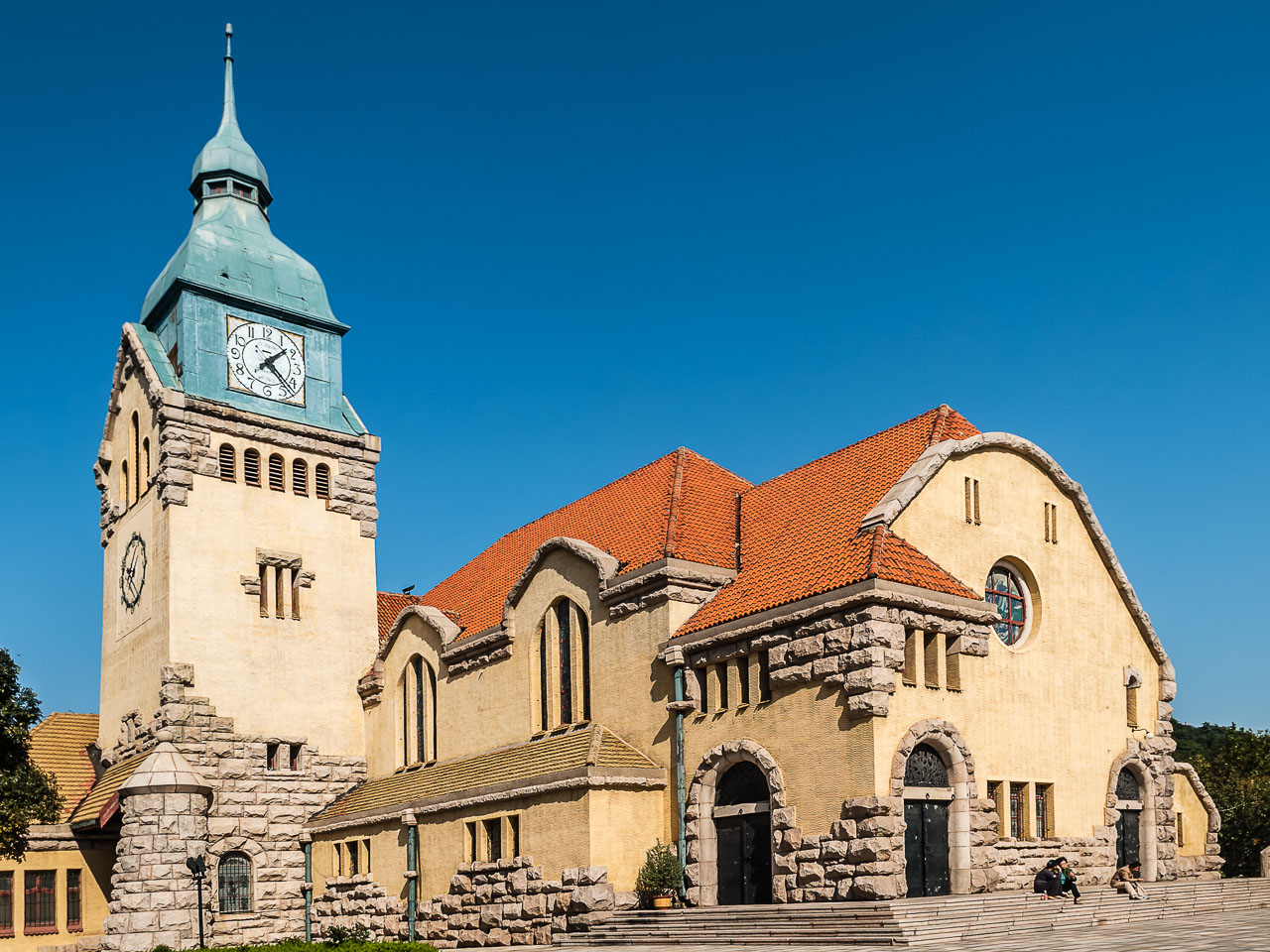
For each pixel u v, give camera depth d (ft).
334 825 165.17
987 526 129.80
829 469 139.03
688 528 136.56
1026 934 98.53
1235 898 127.54
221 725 166.20
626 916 116.57
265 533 176.14
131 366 184.85
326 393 189.37
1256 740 236.02
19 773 140.77
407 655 175.22
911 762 111.75
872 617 108.58
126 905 151.33
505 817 134.41
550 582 147.74
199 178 190.19
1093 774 133.90
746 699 120.57
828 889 107.45
